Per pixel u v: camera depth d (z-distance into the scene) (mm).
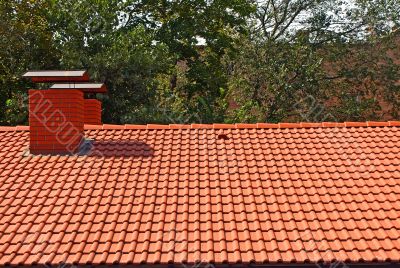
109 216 10422
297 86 34062
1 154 13086
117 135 14055
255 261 9062
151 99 28000
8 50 26781
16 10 27188
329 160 12617
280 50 35125
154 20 33750
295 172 12070
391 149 13109
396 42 36156
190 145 13508
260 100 34812
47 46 26953
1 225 10195
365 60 36219
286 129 14367
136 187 11445
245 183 11609
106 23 27172
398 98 35781
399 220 10219
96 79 26141
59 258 9211
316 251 9305
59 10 27438
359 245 9523
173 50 31891
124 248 9438
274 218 10336
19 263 9109
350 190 11344
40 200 11023
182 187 11453
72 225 10148
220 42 33406
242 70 34906
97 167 12320
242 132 14234
